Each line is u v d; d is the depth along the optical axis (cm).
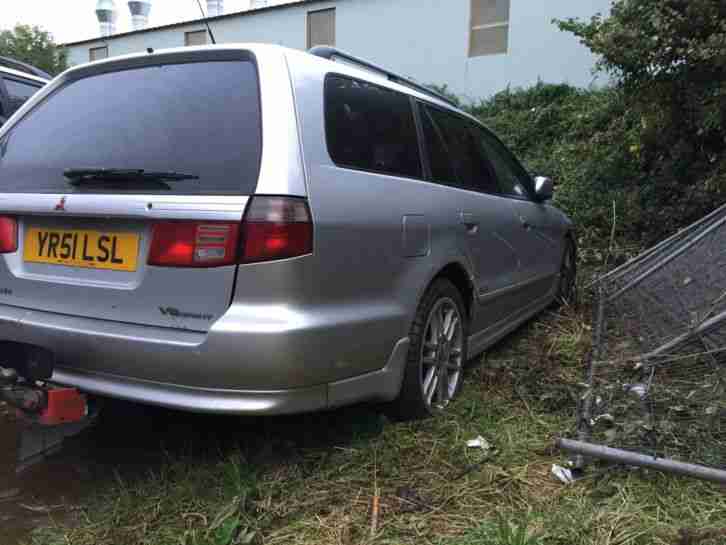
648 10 560
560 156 867
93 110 247
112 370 215
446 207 285
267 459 241
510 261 362
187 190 205
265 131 206
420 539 196
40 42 1625
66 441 268
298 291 199
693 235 467
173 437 267
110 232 218
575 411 282
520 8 1229
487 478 230
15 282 239
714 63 522
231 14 1581
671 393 272
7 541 202
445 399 291
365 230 226
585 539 192
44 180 237
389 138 265
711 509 205
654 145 654
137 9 1945
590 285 496
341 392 223
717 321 297
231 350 194
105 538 200
